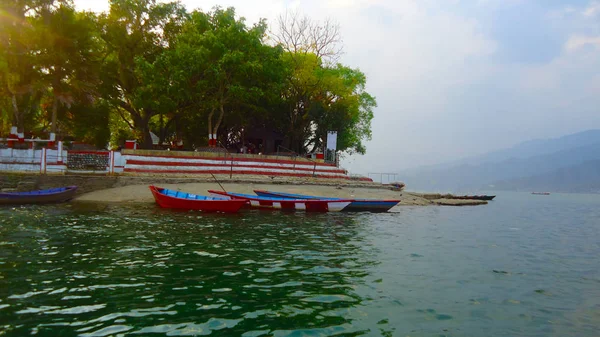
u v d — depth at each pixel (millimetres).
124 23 32250
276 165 36562
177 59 30859
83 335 5066
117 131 46000
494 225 20828
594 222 25031
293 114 44969
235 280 7930
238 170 33688
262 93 34375
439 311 6672
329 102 45406
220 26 35219
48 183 22875
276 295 7078
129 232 12977
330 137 41094
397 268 9656
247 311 6191
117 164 26828
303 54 43094
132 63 33688
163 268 8688
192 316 5887
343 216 20844
